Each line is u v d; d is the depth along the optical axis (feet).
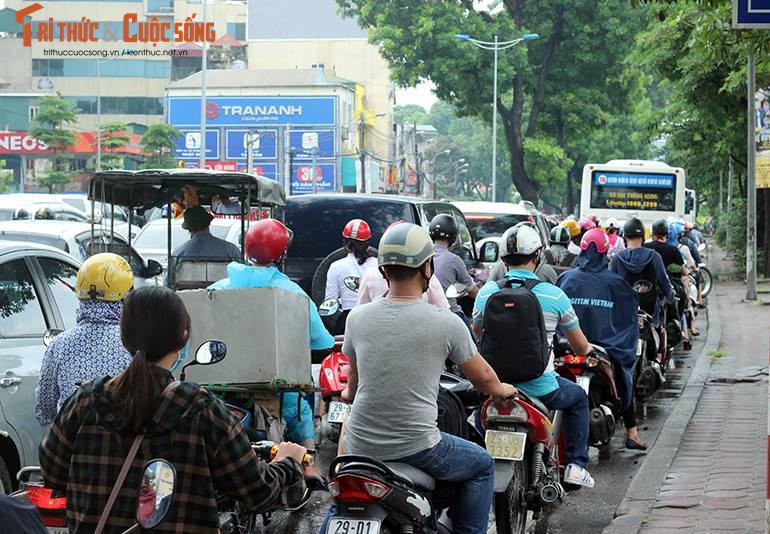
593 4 497.87
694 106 298.97
